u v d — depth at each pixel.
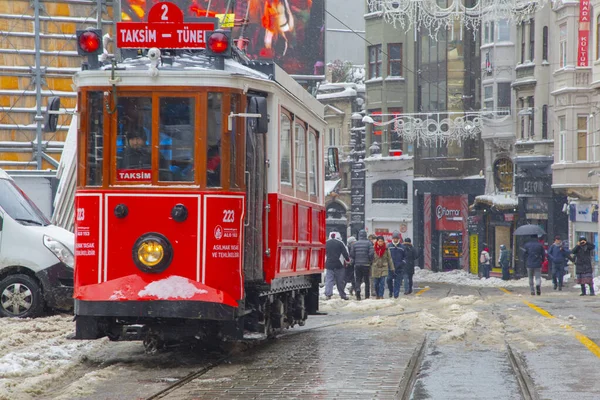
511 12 88.56
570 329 31.33
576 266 60.06
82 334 22.81
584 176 88.50
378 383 20.05
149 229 22.39
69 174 40.53
